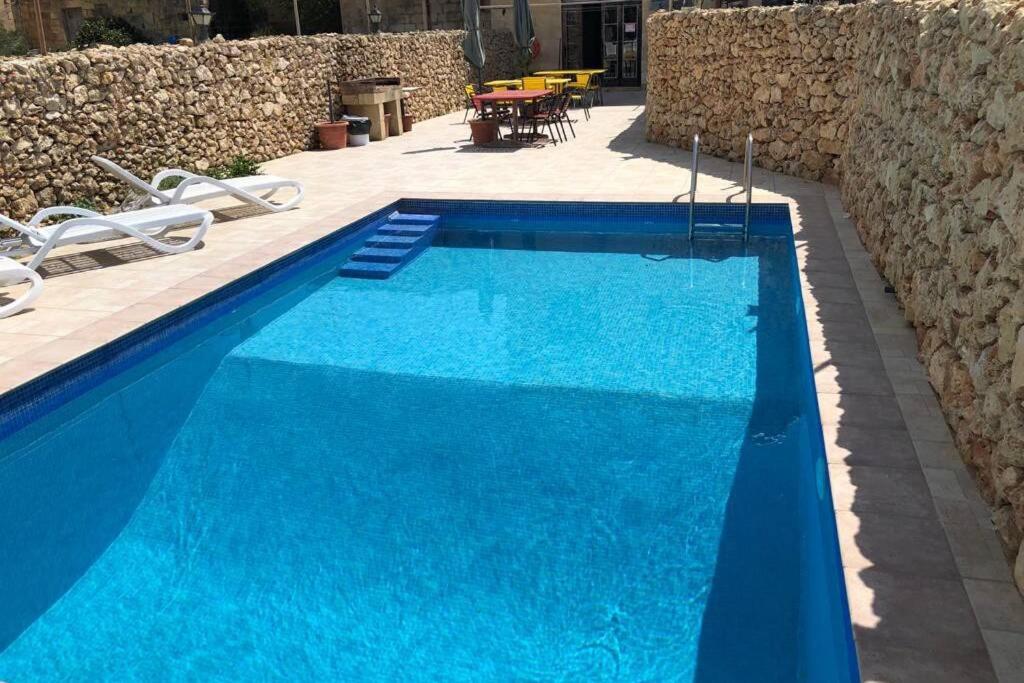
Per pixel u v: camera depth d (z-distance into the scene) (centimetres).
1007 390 263
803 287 531
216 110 1015
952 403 336
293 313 638
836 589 275
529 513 374
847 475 309
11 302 556
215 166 1020
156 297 560
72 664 299
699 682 274
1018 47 273
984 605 237
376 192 900
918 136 447
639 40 2059
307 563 349
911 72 479
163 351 540
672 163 1007
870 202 607
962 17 361
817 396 377
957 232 346
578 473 404
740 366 511
